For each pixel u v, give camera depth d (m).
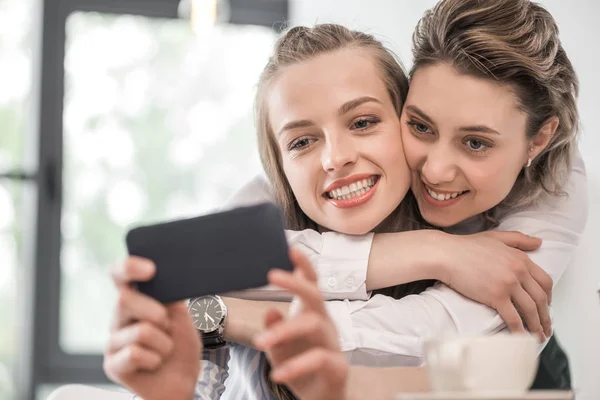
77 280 5.00
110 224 5.02
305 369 0.99
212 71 5.09
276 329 1.00
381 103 1.63
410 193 1.80
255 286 1.05
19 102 5.02
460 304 1.61
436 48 1.58
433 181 1.59
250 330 1.59
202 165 5.06
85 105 5.04
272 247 1.05
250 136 5.09
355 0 4.37
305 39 1.67
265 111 1.73
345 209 1.63
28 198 4.99
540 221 1.76
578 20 3.16
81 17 5.06
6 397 4.91
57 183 5.00
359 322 1.58
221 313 1.59
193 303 1.60
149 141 5.05
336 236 1.69
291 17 4.95
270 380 1.60
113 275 1.07
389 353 1.57
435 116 1.56
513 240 1.71
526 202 1.79
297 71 1.63
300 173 1.64
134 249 1.06
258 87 1.76
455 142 1.58
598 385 2.85
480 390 0.90
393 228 1.81
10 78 5.02
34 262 4.96
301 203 1.67
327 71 1.61
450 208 1.64
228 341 1.63
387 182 1.63
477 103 1.54
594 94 3.07
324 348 1.03
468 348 0.90
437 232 1.69
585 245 2.94
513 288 1.60
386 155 1.62
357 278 1.65
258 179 1.87
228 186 5.06
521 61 1.54
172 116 5.07
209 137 5.07
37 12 5.03
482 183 1.59
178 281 1.06
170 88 5.07
